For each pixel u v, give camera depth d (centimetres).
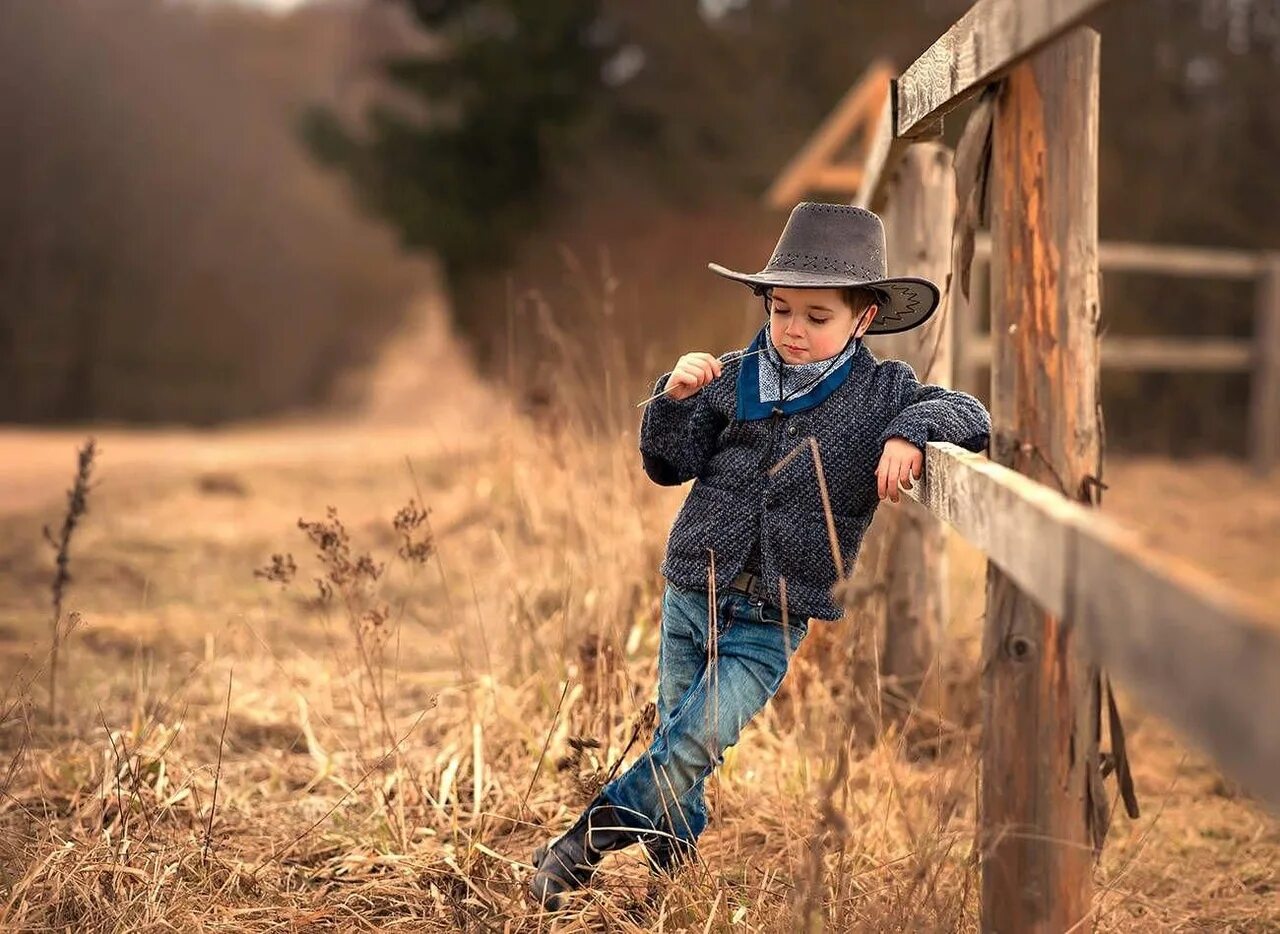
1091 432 322
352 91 4603
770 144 3297
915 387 414
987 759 324
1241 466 1764
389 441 2038
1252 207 3078
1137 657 212
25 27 3725
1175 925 442
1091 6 243
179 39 4138
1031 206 319
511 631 652
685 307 2653
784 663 416
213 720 608
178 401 3706
